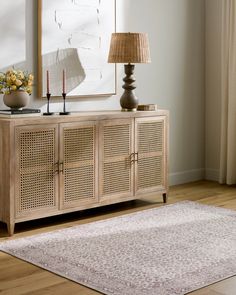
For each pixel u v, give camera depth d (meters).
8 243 5.55
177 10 7.58
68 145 6.07
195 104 7.88
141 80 7.30
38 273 4.95
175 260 5.16
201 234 5.75
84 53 6.73
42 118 5.87
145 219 6.19
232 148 7.61
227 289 4.68
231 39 7.54
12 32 6.23
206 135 8.00
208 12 7.83
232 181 7.66
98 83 6.88
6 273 4.95
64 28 6.55
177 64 7.64
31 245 5.49
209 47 7.86
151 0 7.31
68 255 5.27
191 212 6.43
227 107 7.67
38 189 5.91
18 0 6.25
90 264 5.09
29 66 6.38
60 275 4.90
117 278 4.84
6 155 5.74
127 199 6.54
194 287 4.69
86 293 4.64
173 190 7.41
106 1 6.87
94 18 6.79
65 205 6.09
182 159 7.80
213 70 7.86
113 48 6.52
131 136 6.52
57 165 6.00
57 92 6.55
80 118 6.12
